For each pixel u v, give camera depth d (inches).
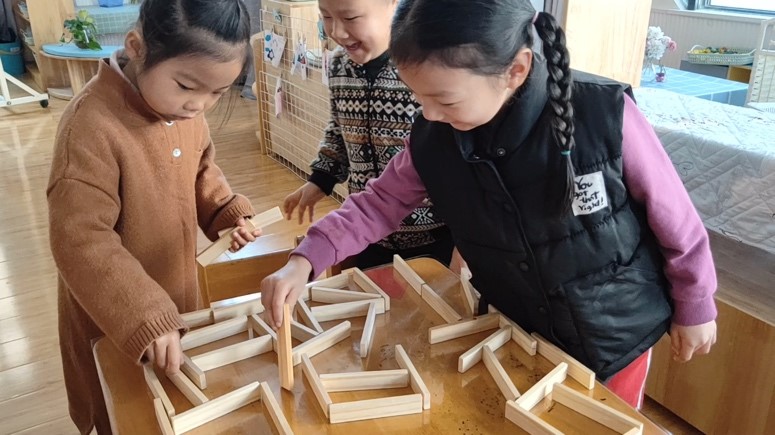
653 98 78.0
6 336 81.9
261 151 147.7
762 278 62.1
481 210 35.4
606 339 36.3
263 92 141.4
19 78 204.2
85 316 45.7
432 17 28.1
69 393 49.9
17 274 96.0
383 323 38.4
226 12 34.8
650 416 69.3
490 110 30.6
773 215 59.0
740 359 60.2
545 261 34.7
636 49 78.7
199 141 46.9
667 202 34.2
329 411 30.4
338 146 59.9
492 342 35.2
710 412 64.2
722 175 62.4
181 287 46.5
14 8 208.4
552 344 35.5
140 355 33.4
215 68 35.2
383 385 33.0
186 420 30.1
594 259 34.6
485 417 31.0
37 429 66.8
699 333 37.2
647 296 36.6
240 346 35.0
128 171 40.5
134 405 32.3
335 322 38.6
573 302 35.4
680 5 153.4
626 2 75.1
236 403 31.5
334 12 46.8
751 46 137.5
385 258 58.8
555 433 28.9
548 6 77.0
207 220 50.5
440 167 35.9
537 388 31.5
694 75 108.0
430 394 32.4
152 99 36.9
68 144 38.0
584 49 74.8
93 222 37.2
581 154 32.6
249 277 57.2
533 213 33.8
